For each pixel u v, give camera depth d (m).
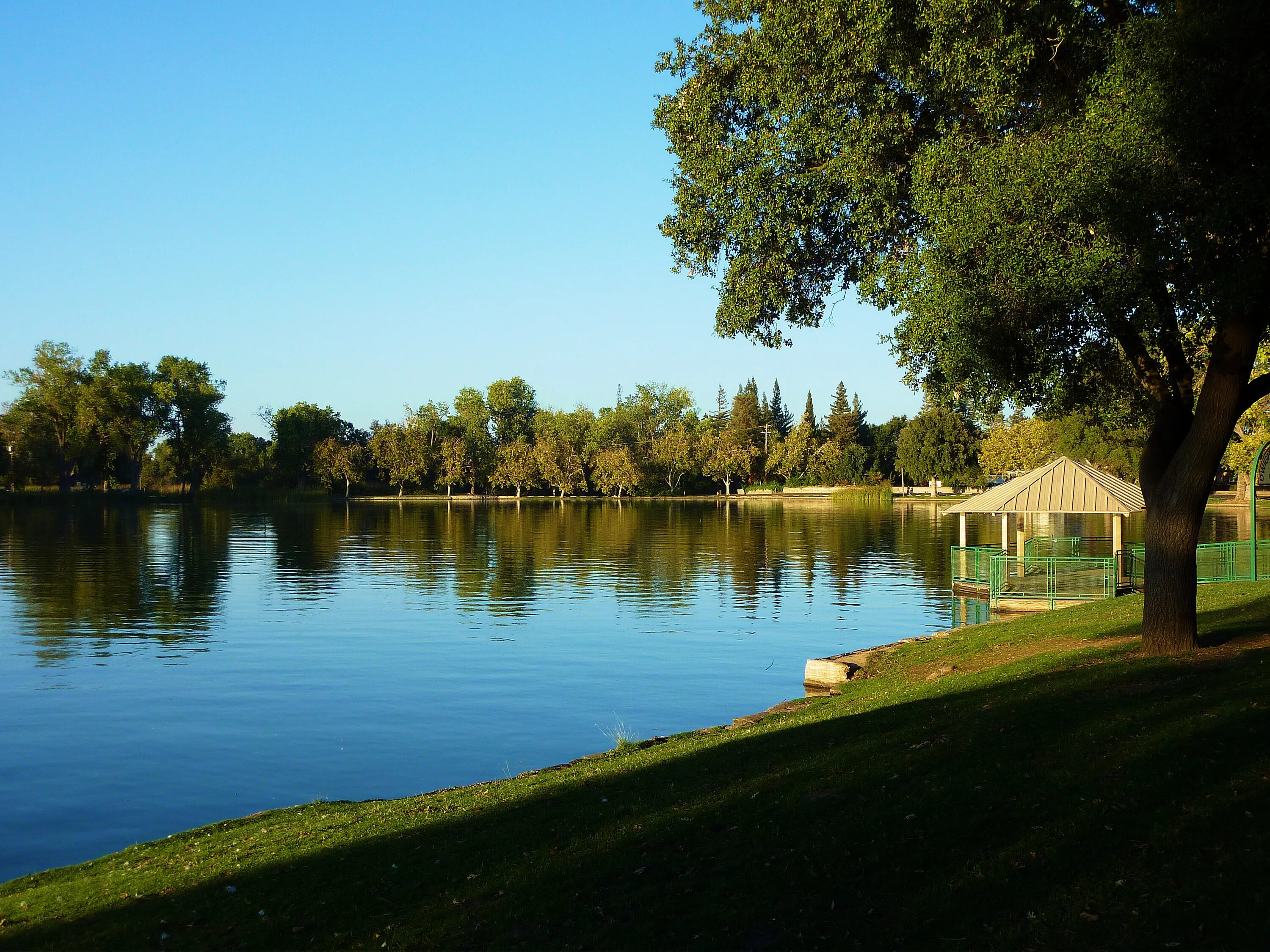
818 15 14.66
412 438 149.62
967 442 127.94
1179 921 6.16
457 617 33.41
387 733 18.66
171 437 130.75
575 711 20.41
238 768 16.48
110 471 128.62
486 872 8.74
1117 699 10.93
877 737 11.45
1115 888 6.68
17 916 9.12
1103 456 85.00
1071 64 14.05
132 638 29.08
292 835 11.25
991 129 14.44
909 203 16.17
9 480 112.81
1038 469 35.00
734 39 17.16
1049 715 10.72
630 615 33.75
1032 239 12.76
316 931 7.87
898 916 6.81
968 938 6.40
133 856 11.32
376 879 8.97
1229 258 11.48
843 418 165.75
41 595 38.69
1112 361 15.45
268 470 152.88
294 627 31.12
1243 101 10.72
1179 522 13.55
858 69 14.84
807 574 46.34
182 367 131.12
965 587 35.41
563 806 10.89
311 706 20.81
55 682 23.09
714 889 7.62
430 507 123.81
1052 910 6.55
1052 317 13.70
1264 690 10.27
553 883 8.20
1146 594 14.01
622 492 155.50
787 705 17.89
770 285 17.52
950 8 12.92
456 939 7.34
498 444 174.75
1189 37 10.88
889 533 73.94
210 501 131.88
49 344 117.44
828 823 8.65
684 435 158.25
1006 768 9.19
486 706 20.81
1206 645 13.74
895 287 15.78
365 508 120.50
